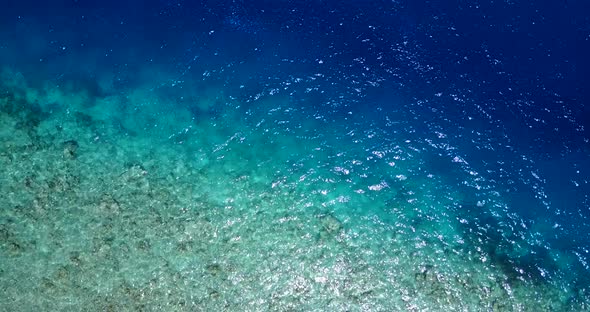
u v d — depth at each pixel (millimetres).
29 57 20781
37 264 16500
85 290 16281
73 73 20766
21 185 17859
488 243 18594
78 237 17109
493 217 19297
